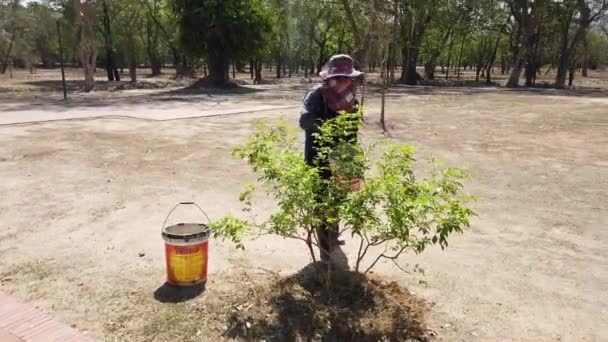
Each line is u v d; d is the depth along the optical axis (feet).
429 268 15.31
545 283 14.43
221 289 13.55
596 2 145.89
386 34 48.39
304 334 11.30
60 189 24.02
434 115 59.98
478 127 48.96
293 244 17.06
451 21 150.41
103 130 43.60
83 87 121.60
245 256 15.98
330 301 12.23
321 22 186.91
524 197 23.68
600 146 37.91
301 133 39.34
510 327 11.97
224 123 49.65
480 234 18.54
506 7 153.28
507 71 300.20
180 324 11.86
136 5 150.71
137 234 18.04
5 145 35.32
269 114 58.75
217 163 30.50
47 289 13.71
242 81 152.15
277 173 11.78
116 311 12.50
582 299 13.50
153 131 43.47
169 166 29.53
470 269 15.30
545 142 39.81
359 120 13.00
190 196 23.13
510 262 15.93
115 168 28.78
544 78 224.94
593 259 16.29
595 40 226.58
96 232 18.24
